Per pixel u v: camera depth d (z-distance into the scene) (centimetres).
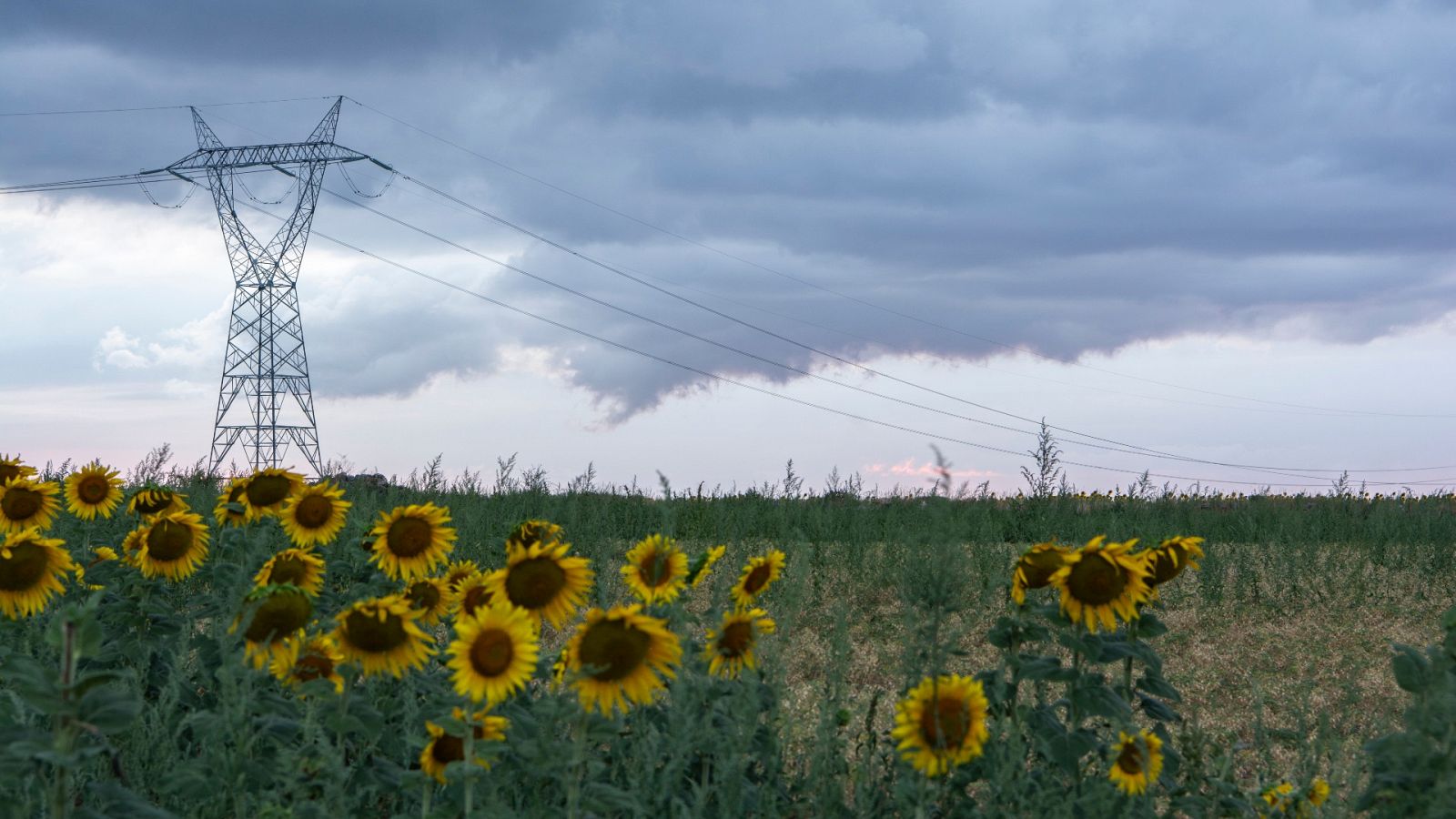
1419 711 316
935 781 329
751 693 334
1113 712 354
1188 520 1375
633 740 348
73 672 242
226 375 3609
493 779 308
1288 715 607
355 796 321
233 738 311
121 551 558
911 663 349
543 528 460
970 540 998
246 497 538
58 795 239
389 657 318
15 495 541
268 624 334
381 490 1163
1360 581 987
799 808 372
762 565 395
